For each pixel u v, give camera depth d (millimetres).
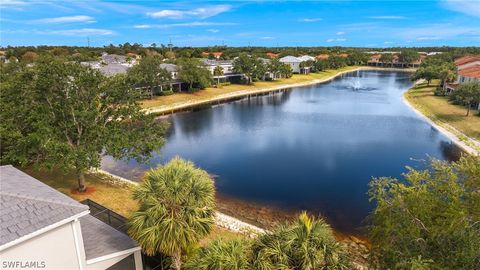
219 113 72000
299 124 61031
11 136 23078
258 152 44188
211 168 38031
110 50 181625
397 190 13180
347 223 25141
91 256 13344
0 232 10367
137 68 77312
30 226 10906
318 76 144250
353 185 32781
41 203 11844
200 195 14133
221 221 23922
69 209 11977
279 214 26594
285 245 11047
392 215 12703
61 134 24094
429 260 10531
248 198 29672
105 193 26500
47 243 11492
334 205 28328
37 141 22328
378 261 13453
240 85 110062
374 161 40219
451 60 156125
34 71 24484
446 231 11234
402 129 55844
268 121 63906
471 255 10688
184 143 49031
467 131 50312
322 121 63250
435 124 57656
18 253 10797
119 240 14969
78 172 25594
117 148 24062
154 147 26156
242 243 12039
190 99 84562
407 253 11742
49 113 24031
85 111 23891
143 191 13758
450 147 45281
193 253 13938
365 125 59312
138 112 27375
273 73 124562
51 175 29516
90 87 25297
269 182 33625
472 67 93938
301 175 35656
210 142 49469
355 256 20062
